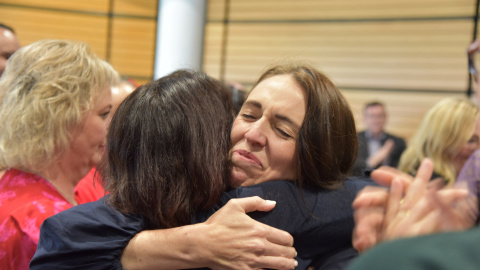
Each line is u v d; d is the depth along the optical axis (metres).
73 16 5.30
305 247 0.91
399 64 4.82
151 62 5.42
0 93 1.12
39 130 1.07
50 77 1.09
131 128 0.89
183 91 0.92
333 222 0.90
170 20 4.19
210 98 0.94
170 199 0.86
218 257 0.79
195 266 0.81
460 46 4.60
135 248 0.83
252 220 0.82
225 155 0.92
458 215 0.59
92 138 1.16
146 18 5.38
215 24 5.45
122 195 0.87
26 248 1.01
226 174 0.92
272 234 0.81
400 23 4.80
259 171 0.91
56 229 0.83
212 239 0.80
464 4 4.57
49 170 1.13
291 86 0.92
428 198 0.60
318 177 0.93
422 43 4.73
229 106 1.00
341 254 0.93
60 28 5.29
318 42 5.09
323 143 0.91
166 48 4.20
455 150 1.72
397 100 4.83
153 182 0.86
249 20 5.34
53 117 1.07
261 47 5.31
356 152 1.00
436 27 4.67
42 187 1.09
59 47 1.14
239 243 0.79
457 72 4.62
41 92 1.08
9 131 1.08
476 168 0.98
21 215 1.03
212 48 5.47
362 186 0.99
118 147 0.91
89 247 0.81
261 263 0.79
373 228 0.64
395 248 0.33
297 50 5.16
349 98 4.98
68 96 1.09
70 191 1.19
